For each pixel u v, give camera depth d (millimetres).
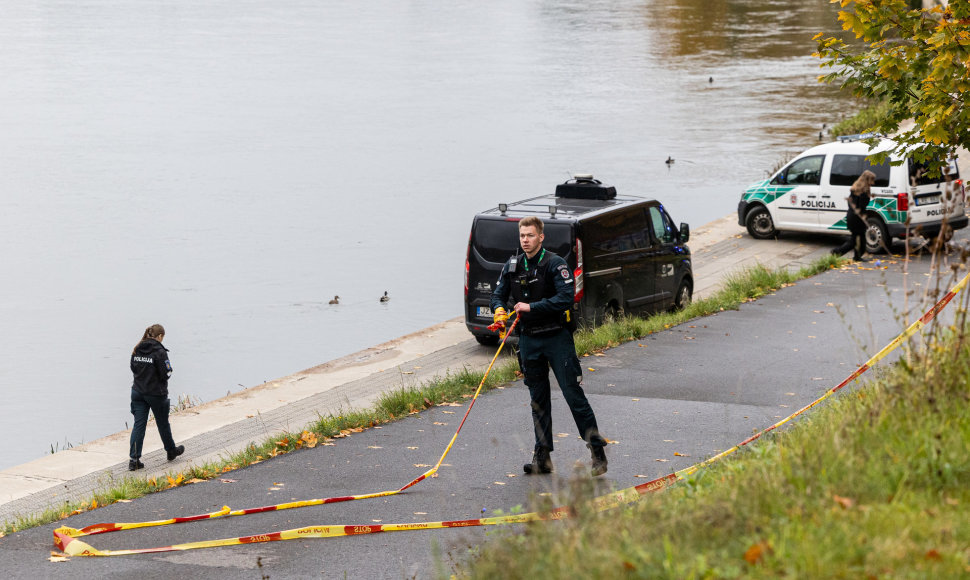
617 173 63531
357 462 17484
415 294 40719
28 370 33125
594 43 138000
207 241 50312
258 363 32688
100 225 53938
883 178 38031
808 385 21094
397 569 12039
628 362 23984
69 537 13609
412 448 18109
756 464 11227
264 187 62812
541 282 15109
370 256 46875
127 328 37469
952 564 7762
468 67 118750
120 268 45625
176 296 41281
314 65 123062
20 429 27891
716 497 9836
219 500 15836
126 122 88375
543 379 15555
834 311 28625
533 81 106438
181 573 12281
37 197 60812
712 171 63125
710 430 18000
